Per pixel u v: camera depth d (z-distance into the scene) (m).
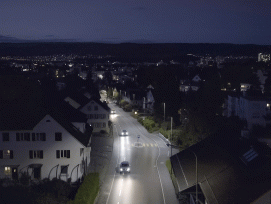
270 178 23.92
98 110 73.56
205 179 30.61
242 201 23.28
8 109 48.50
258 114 60.50
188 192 30.45
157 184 40.16
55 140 40.47
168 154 54.78
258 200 22.42
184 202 33.91
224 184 27.59
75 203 29.41
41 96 77.19
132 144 62.28
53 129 40.38
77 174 39.44
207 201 26.53
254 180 25.14
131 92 123.56
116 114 105.50
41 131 40.25
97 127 73.69
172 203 34.19
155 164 48.97
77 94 83.25
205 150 38.34
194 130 56.50
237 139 37.88
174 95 79.12
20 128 39.97
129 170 44.53
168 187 39.12
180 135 60.09
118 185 39.72
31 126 40.31
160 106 79.12
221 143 38.38
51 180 37.59
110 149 58.16
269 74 122.81
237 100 70.69
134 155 54.16
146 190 38.03
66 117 50.91
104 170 45.81
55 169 40.62
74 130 44.88
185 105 89.12
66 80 164.88
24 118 41.53
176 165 38.25
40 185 35.31
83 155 42.50
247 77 118.88
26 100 70.81
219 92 80.75
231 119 64.62
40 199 30.55
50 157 40.53
